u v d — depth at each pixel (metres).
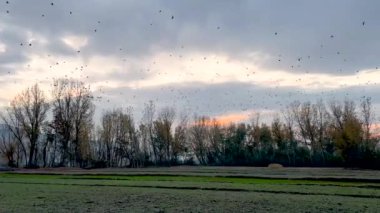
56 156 121.00
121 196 31.34
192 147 138.88
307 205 25.67
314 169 84.50
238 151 129.00
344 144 96.94
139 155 133.25
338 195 31.58
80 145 118.38
